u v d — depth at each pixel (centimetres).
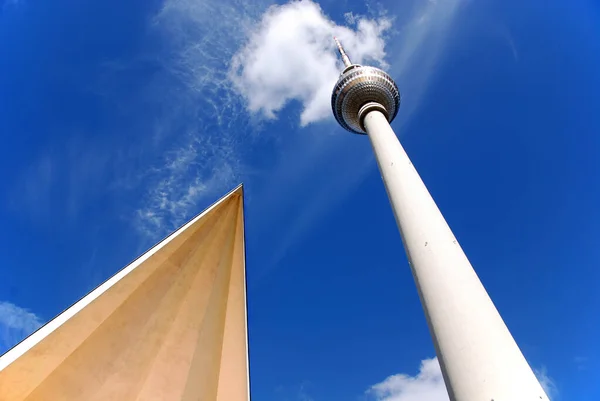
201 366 1814
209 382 1817
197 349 1827
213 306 1969
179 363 1742
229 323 2006
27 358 1278
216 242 2070
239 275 2133
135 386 1580
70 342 1402
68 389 1386
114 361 1531
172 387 1689
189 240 1934
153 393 1625
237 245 2177
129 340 1598
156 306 1731
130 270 1620
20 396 1276
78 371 1416
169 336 1748
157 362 1675
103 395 1478
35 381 1303
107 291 1537
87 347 1452
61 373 1368
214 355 1883
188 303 1862
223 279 2059
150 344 1669
